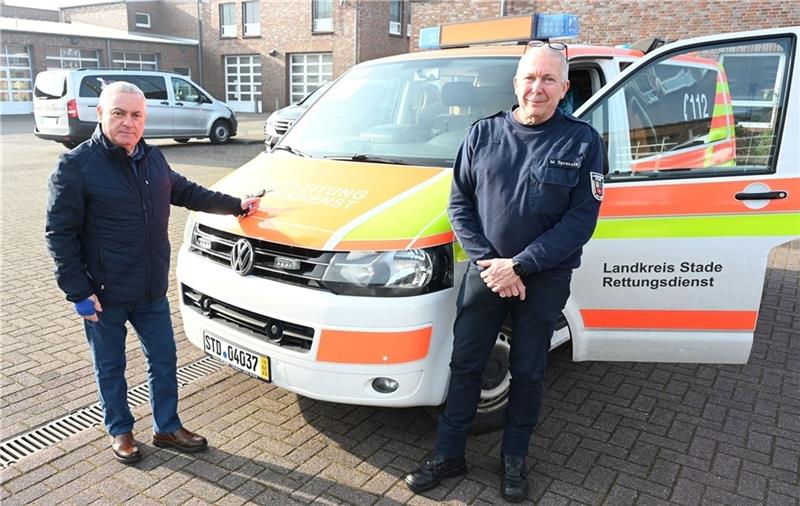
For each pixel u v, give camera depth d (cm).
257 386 366
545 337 261
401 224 271
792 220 298
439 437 280
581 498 272
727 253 303
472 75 370
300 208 293
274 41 2814
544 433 324
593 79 363
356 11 2534
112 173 262
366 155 341
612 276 307
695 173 306
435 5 1333
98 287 272
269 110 2914
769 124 299
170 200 290
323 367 267
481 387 296
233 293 290
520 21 407
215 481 280
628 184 303
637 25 1170
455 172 268
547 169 246
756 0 1082
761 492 279
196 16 3067
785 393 373
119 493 271
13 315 470
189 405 343
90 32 2791
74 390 362
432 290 267
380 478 284
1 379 372
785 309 511
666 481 286
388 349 261
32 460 293
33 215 801
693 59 331
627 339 315
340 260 265
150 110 1503
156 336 293
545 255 241
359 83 409
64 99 1359
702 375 394
